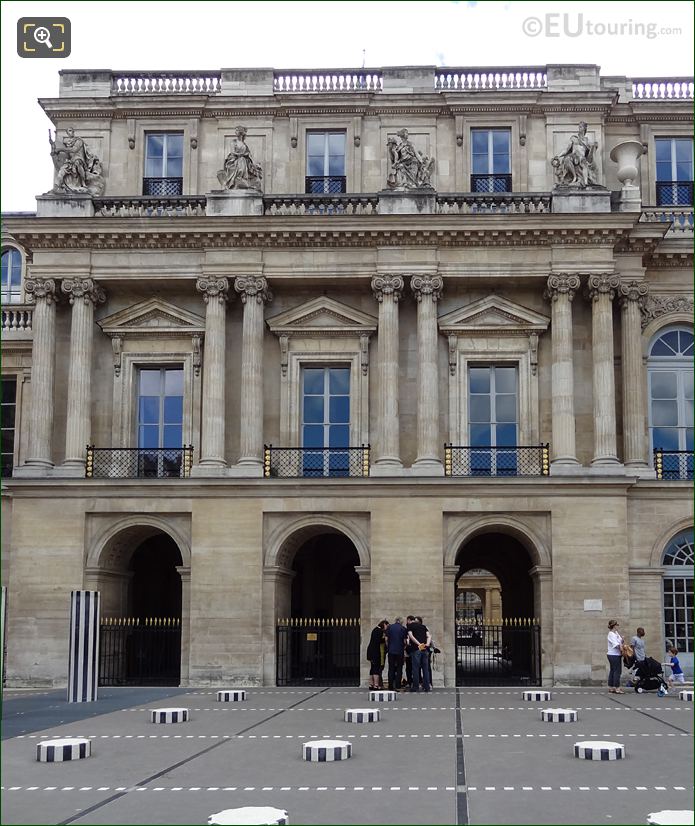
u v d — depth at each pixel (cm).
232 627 4131
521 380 4456
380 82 4831
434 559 4122
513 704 3278
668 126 4834
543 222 4309
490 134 4781
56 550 4222
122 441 4484
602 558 4109
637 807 1612
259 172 4519
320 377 4572
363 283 4469
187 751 2214
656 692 3747
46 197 4447
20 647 4175
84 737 2452
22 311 4875
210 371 4356
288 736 2456
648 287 4553
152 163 4819
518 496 4156
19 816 1574
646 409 4541
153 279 4431
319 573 5209
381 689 3862
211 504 4216
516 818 1534
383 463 4238
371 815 1560
